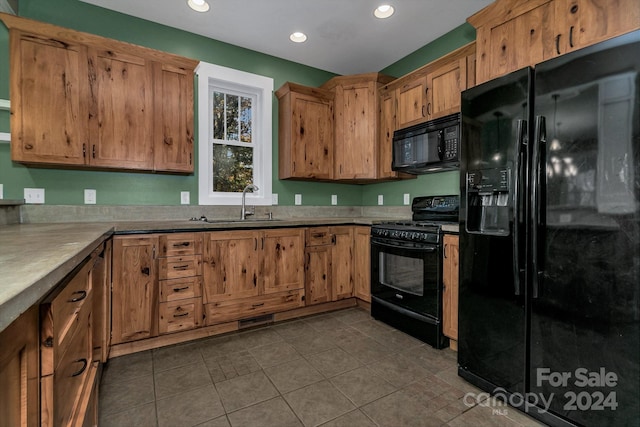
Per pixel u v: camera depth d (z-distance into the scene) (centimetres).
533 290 149
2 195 222
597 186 129
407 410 156
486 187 172
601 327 129
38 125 208
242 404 159
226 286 247
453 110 247
